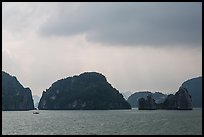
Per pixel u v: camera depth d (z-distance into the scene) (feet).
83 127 346.13
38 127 350.64
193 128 311.88
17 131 300.81
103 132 284.00
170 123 391.65
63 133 276.82
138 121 447.83
